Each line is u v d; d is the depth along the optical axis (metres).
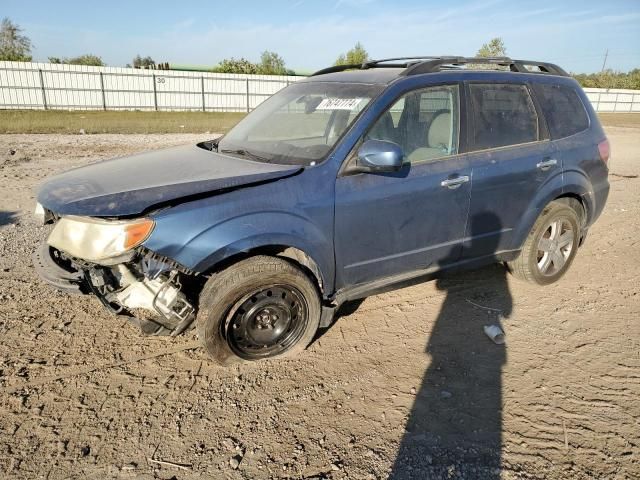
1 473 2.33
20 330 3.55
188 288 3.05
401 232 3.48
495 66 4.29
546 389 3.08
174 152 3.88
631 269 5.07
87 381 3.04
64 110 26.72
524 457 2.53
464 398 2.99
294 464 2.46
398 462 2.48
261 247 3.09
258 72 49.38
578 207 4.64
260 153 3.58
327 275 3.25
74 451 2.49
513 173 3.93
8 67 25.45
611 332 3.79
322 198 3.10
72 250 2.80
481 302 4.26
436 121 3.64
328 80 4.02
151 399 2.90
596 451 2.58
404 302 4.23
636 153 14.78
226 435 2.64
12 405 2.79
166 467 2.42
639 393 3.06
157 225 2.67
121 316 2.94
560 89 4.48
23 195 7.51
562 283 4.69
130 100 28.50
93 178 3.16
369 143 3.10
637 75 56.38
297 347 3.29
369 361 3.35
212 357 3.03
